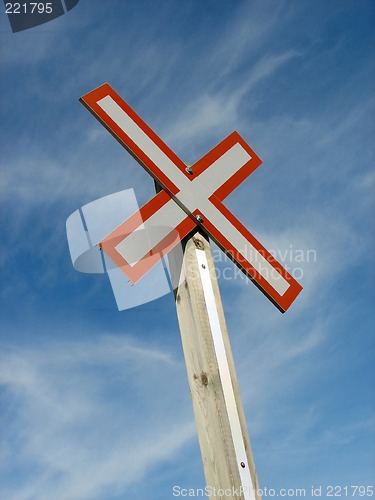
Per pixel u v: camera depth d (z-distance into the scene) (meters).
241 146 2.98
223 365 2.31
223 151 2.89
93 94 2.58
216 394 2.23
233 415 2.22
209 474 2.17
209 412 2.23
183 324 2.41
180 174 2.67
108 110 2.59
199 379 2.29
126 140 2.57
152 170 2.58
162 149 2.67
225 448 2.15
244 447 2.19
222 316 2.43
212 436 2.19
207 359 2.29
